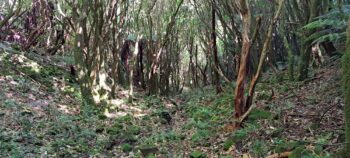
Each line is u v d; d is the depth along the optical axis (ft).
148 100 39.04
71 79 39.52
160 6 44.04
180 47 53.36
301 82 31.07
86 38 34.12
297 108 24.32
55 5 46.80
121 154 22.39
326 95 25.14
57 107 30.73
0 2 52.03
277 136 20.57
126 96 39.19
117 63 41.39
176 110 34.60
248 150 19.98
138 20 42.63
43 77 37.60
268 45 22.94
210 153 20.98
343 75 13.26
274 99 28.27
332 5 28.63
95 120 29.43
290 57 32.91
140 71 45.57
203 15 40.55
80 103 33.01
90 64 34.01
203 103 35.22
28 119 26.07
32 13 48.34
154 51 43.11
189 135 25.05
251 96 23.86
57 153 21.21
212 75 45.70
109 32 36.63
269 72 41.27
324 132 19.52
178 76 49.88
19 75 35.42
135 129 26.81
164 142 24.09
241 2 22.40
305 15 30.60
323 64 34.94
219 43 55.98
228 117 26.94
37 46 47.52
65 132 25.09
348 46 13.10
